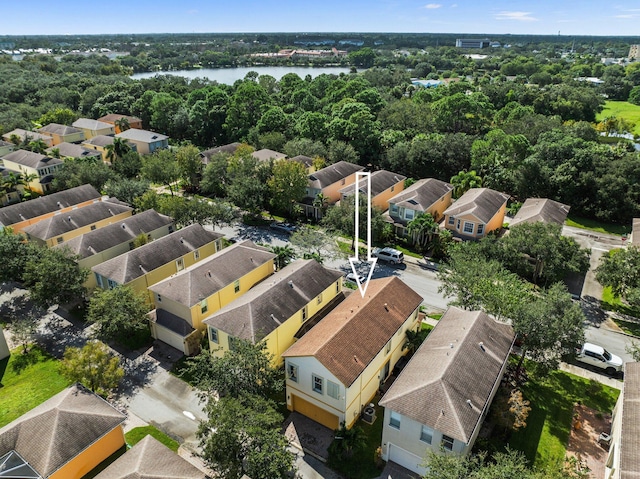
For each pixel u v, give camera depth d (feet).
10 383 113.60
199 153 254.06
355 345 99.25
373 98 343.05
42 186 240.94
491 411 97.66
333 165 230.68
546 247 142.51
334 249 165.89
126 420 101.45
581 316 101.81
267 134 290.97
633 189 208.85
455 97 290.76
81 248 151.33
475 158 240.12
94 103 406.62
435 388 85.15
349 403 93.81
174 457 82.17
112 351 124.16
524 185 222.89
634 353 105.50
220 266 135.54
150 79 465.06
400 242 188.14
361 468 90.22
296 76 464.24
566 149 222.07
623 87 491.72
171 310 127.34
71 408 89.51
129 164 248.11
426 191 198.08
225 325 108.78
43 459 80.33
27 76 473.26
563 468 81.66
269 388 93.81
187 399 107.65
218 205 188.03
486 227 172.24
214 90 358.64
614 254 146.00
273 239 192.95
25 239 169.17
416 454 86.99
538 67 617.21
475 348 96.48
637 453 71.77
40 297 128.47
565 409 103.14
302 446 95.20
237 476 77.92
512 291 113.50
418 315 127.85
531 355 105.91
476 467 75.05
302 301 120.98
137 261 142.00
